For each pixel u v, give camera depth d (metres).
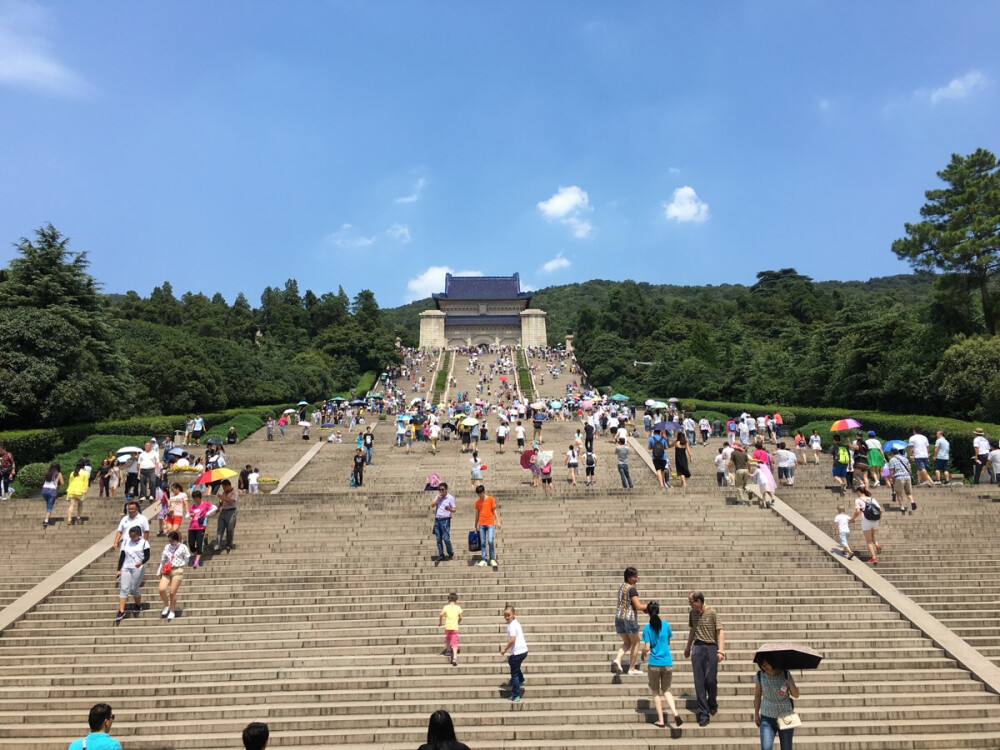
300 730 13.59
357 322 143.00
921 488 27.19
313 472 38.22
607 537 22.61
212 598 18.58
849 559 20.06
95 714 9.33
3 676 15.30
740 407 60.91
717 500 26.53
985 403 38.53
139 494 28.23
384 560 20.80
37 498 30.41
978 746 12.91
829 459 38.75
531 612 17.73
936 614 17.39
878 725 13.30
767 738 10.81
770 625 16.91
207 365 62.97
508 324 136.38
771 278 157.12
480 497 20.64
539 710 13.89
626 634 14.55
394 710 14.05
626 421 50.75
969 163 46.56
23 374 38.81
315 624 17.23
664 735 13.05
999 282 47.72
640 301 139.75
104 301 50.50
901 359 47.06
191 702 14.34
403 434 45.19
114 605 18.28
